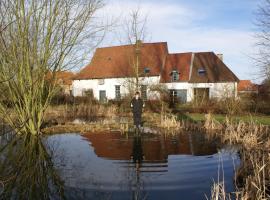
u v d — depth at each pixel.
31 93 13.80
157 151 11.02
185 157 10.05
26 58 13.23
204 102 27.94
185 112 27.48
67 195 6.53
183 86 40.28
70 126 17.53
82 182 7.39
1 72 12.73
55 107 26.55
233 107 24.48
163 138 13.91
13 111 14.41
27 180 7.61
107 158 9.90
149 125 18.75
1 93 13.25
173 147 11.77
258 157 8.92
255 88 29.45
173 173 8.14
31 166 8.95
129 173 8.16
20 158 9.95
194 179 7.62
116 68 45.12
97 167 8.74
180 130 16.56
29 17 12.82
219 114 25.33
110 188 6.93
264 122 19.41
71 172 8.26
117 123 19.45
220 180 7.55
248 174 7.83
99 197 6.38
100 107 27.77
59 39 13.87
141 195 6.49
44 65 13.66
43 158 9.95
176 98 35.22
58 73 14.77
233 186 7.12
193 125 17.45
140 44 30.25
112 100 37.66
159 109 28.59
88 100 35.25
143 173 8.15
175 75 40.88
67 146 11.91
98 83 45.69
